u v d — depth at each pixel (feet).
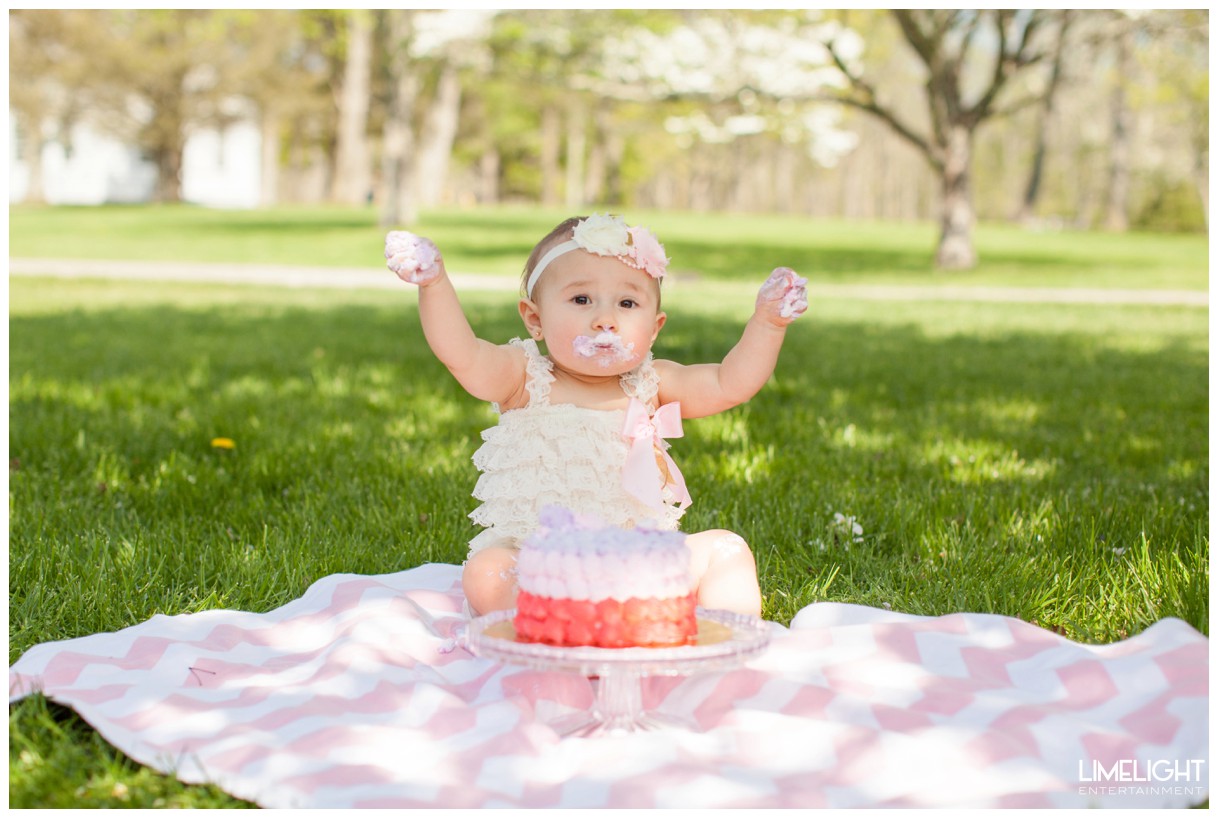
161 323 37.78
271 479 15.94
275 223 101.35
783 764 7.59
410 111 95.20
